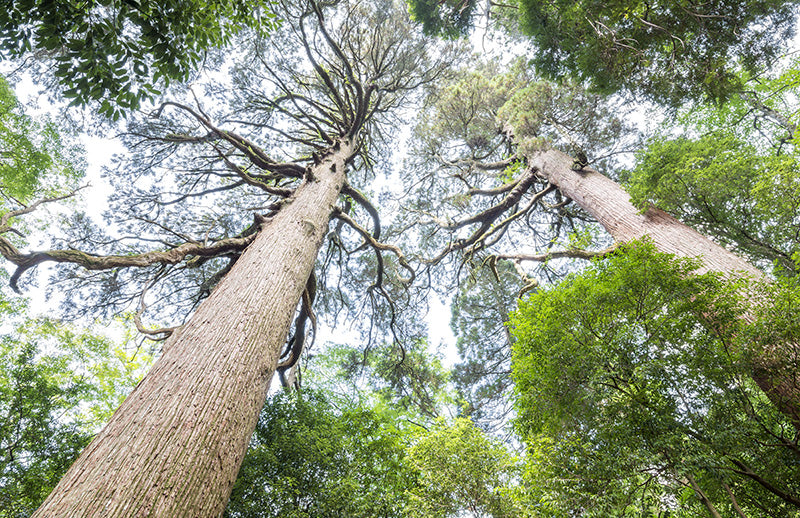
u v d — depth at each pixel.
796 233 6.04
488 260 11.11
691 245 6.32
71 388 8.18
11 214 5.89
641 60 6.93
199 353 3.71
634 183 7.88
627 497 3.26
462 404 13.70
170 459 2.78
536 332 4.38
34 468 6.66
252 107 11.12
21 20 2.69
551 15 7.72
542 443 4.19
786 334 3.38
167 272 7.15
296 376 9.88
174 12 3.12
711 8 6.24
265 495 6.17
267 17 3.85
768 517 3.51
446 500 5.79
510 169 13.26
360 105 10.98
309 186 7.99
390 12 12.16
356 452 7.58
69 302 7.58
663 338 3.83
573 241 8.55
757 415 3.44
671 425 3.33
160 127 8.70
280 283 5.09
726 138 7.43
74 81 2.91
